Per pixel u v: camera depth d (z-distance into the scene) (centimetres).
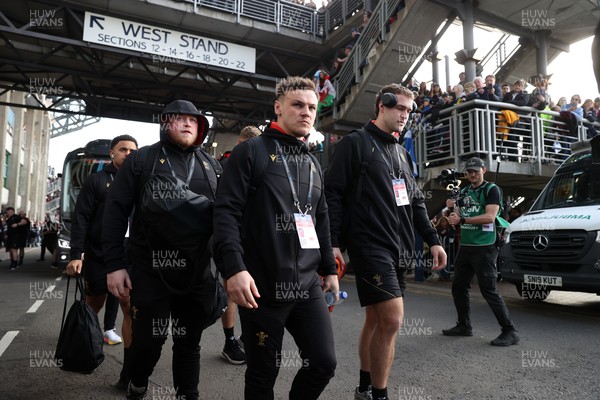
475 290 781
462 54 1106
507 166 868
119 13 1255
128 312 311
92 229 347
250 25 1346
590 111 1077
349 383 320
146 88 1522
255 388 188
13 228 1219
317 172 219
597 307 622
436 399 285
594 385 303
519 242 608
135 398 238
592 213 551
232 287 178
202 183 250
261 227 194
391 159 263
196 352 241
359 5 1320
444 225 890
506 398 285
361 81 1175
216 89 1698
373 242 246
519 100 909
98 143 1101
